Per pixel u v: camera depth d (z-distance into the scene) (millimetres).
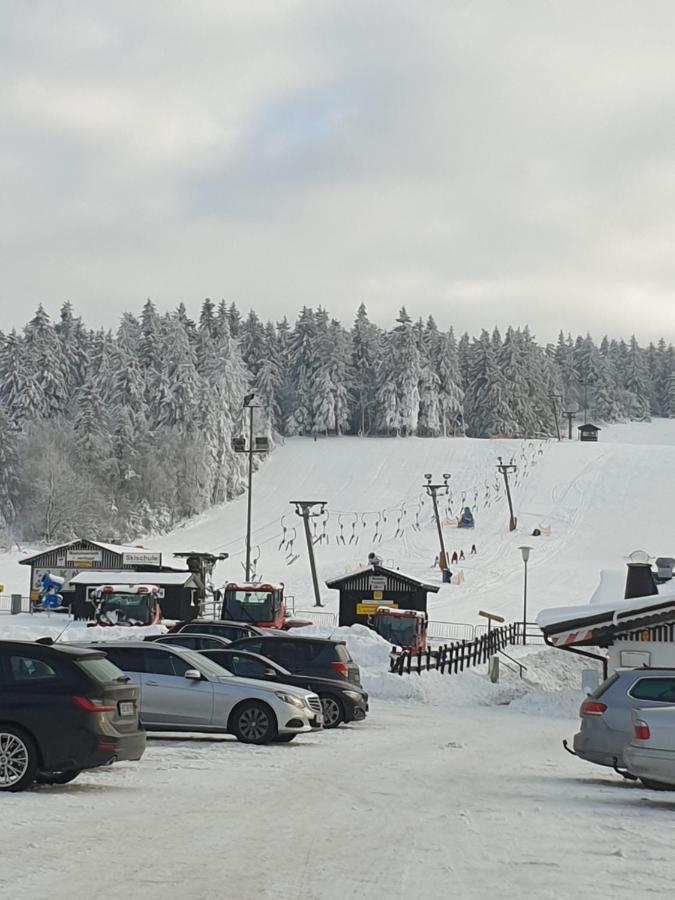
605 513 121375
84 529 119625
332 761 18641
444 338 190375
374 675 38750
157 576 62062
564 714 36094
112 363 148625
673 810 14305
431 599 81812
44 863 9164
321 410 174750
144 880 8602
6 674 13695
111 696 13961
